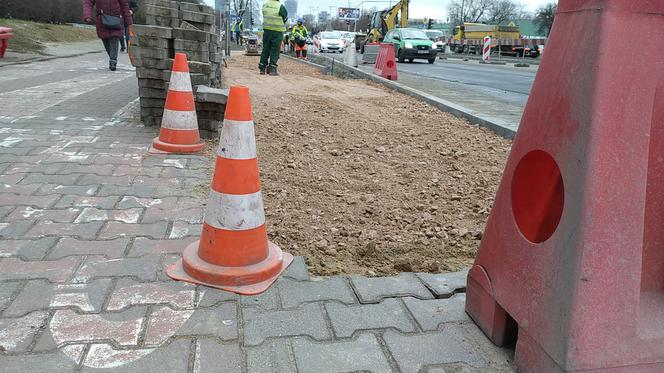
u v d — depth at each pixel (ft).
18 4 90.68
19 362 6.70
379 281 9.27
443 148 19.71
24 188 12.96
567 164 6.06
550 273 6.23
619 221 5.83
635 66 5.81
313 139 20.30
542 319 6.30
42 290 8.38
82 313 7.82
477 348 7.45
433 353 7.30
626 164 5.82
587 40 5.95
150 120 20.35
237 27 150.51
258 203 9.07
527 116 6.96
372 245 10.80
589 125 5.80
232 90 8.72
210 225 8.93
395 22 112.68
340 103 29.19
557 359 5.97
